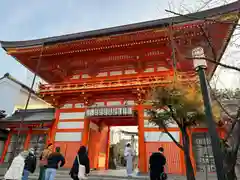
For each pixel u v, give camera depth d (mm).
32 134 20844
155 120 7883
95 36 17578
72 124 18562
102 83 17969
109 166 26531
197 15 7004
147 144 15539
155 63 18875
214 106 5348
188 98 6773
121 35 16953
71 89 18375
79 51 18922
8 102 31328
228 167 3697
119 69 19969
